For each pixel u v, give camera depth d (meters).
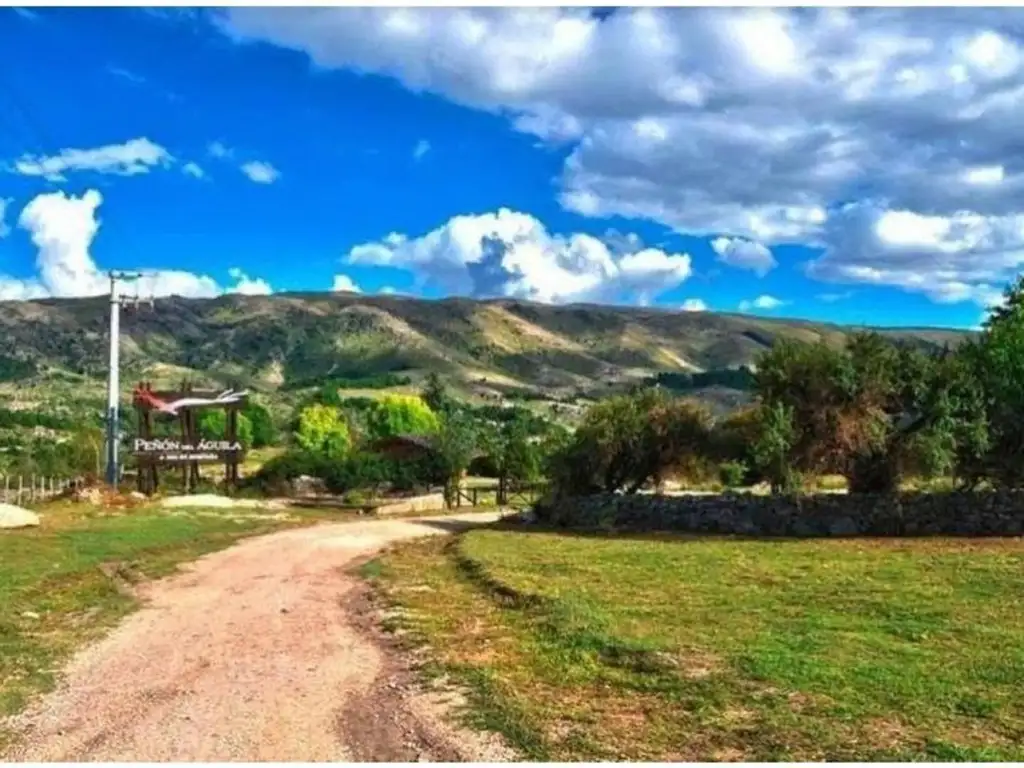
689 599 15.91
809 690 10.32
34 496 41.00
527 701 10.50
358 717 10.14
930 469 26.52
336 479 52.12
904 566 18.91
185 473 48.94
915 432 27.22
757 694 10.27
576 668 11.75
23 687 11.66
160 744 9.35
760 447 27.47
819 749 8.68
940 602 15.00
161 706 10.70
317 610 16.75
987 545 22.09
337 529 32.66
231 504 40.88
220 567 22.52
